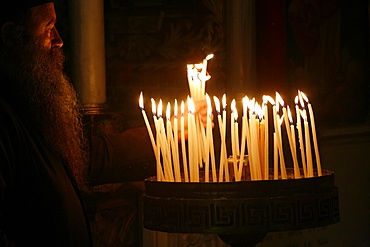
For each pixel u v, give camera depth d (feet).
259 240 8.53
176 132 8.83
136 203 15.10
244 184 8.02
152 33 15.85
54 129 8.64
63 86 8.87
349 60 18.45
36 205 7.93
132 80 15.88
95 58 14.48
